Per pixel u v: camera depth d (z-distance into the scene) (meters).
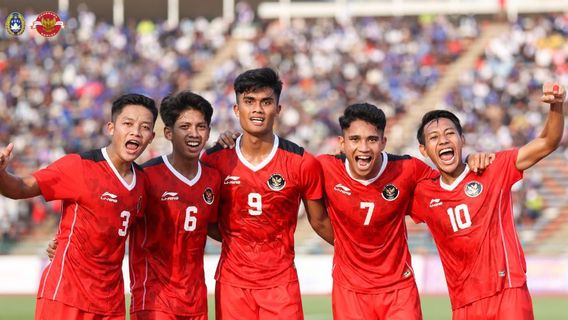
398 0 72.88
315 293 44.12
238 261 17.53
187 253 17.06
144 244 17.05
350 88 63.78
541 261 44.19
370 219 17.58
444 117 17.19
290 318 17.30
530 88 63.25
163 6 73.50
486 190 17.05
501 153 17.36
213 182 17.25
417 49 68.38
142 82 65.50
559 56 67.25
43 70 65.88
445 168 17.02
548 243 48.41
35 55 67.00
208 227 18.00
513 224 17.19
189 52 69.81
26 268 45.00
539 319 33.62
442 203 17.30
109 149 16.38
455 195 17.17
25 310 36.81
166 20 74.06
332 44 69.38
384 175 17.50
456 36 70.38
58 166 15.94
